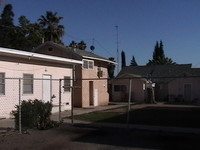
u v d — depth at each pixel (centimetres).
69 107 2655
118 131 1422
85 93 3152
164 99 4700
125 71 5534
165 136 1304
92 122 1789
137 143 1165
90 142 1183
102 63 3609
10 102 2005
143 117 2123
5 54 1938
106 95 3650
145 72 5353
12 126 1609
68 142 1187
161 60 7481
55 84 2481
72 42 5381
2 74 1958
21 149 1091
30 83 2195
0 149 1095
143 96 4425
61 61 2462
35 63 2248
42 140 1228
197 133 1366
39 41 4997
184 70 4950
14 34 4962
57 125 1556
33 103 1488
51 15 5394
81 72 3092
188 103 4025
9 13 5094
